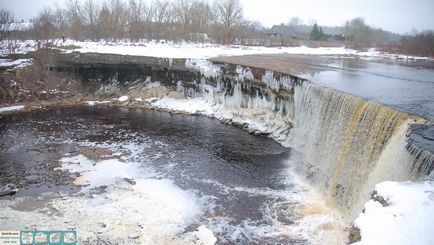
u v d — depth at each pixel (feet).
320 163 67.26
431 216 29.07
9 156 76.48
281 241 49.06
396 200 31.45
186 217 54.29
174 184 65.36
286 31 329.93
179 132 96.37
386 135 50.98
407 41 205.16
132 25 192.24
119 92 129.59
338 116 65.31
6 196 59.31
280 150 84.38
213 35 204.33
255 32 295.07
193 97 124.26
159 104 122.11
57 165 72.43
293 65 113.60
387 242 26.78
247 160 78.07
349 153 58.08
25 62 129.80
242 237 49.93
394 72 102.12
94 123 102.47
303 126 80.84
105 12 190.49
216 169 72.90
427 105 57.62
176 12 202.80
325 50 197.77
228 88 112.57
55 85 128.16
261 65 109.50
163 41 194.29
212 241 48.57
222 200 60.13
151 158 77.61
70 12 207.10
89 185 63.77
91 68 132.16
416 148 40.27
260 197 61.72
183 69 123.95
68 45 148.36
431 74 98.17
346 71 101.86
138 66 129.18
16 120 103.30
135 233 49.34
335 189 58.80
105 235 48.65
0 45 143.43
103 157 77.25
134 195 60.03
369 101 58.54
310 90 78.59
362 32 264.11
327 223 53.52
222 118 108.17
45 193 60.39
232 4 205.05
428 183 33.94
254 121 101.09
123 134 93.50
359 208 50.14
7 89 119.85
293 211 57.26
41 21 173.06
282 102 94.12
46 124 100.27
